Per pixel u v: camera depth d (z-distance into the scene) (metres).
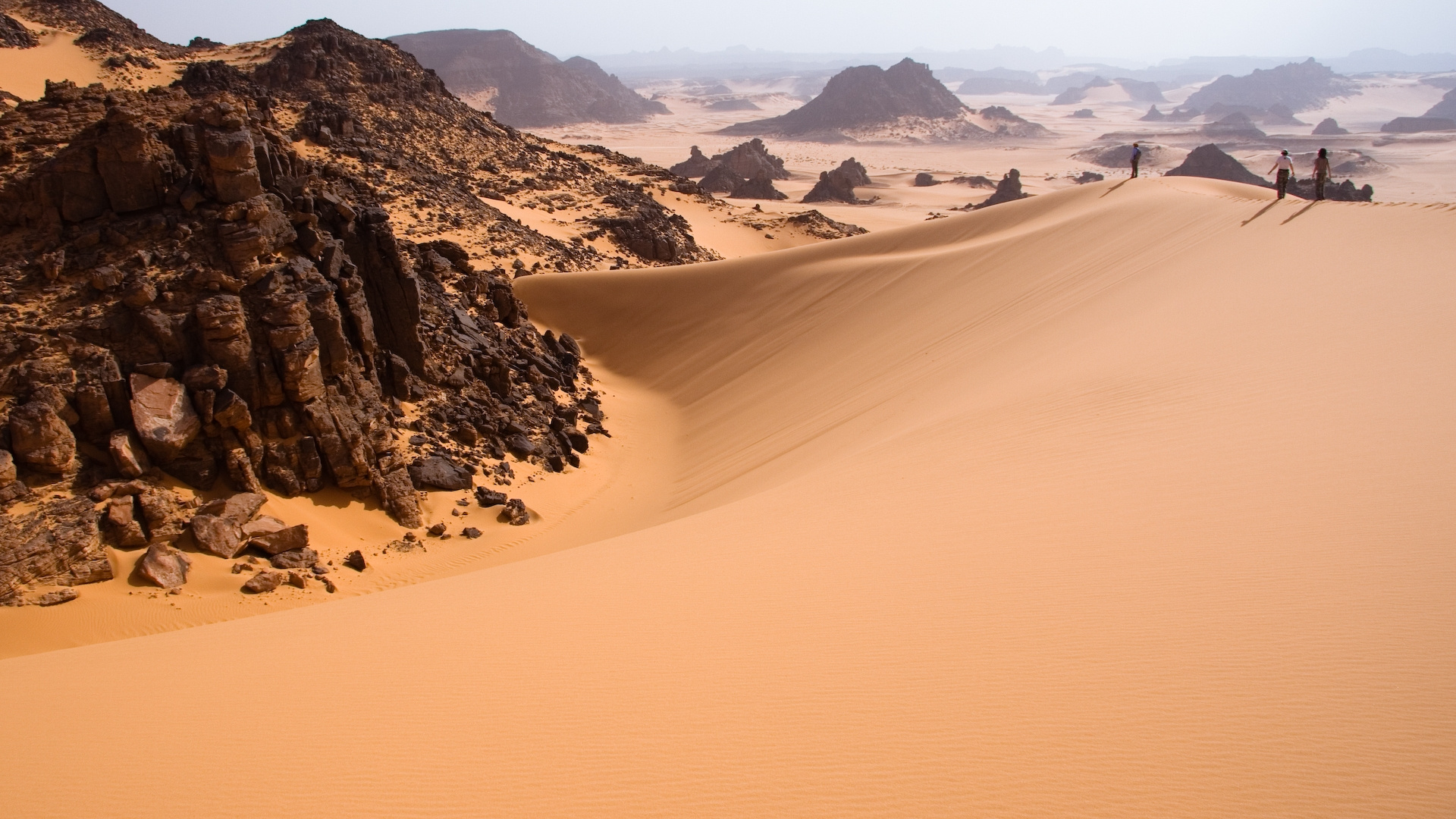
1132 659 6.96
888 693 7.00
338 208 28.84
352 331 27.03
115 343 22.34
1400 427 11.02
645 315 51.12
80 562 18.77
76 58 105.12
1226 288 21.69
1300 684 6.31
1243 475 10.55
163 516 20.50
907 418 22.30
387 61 110.31
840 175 185.00
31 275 23.03
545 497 28.47
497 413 32.06
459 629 10.14
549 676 8.24
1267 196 45.38
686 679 7.74
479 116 117.56
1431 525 8.39
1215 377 14.88
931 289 39.91
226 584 19.83
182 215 24.52
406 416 28.92
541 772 6.50
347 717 7.87
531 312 52.25
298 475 23.81
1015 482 12.30
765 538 12.28
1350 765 5.44
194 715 8.44
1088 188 51.28
